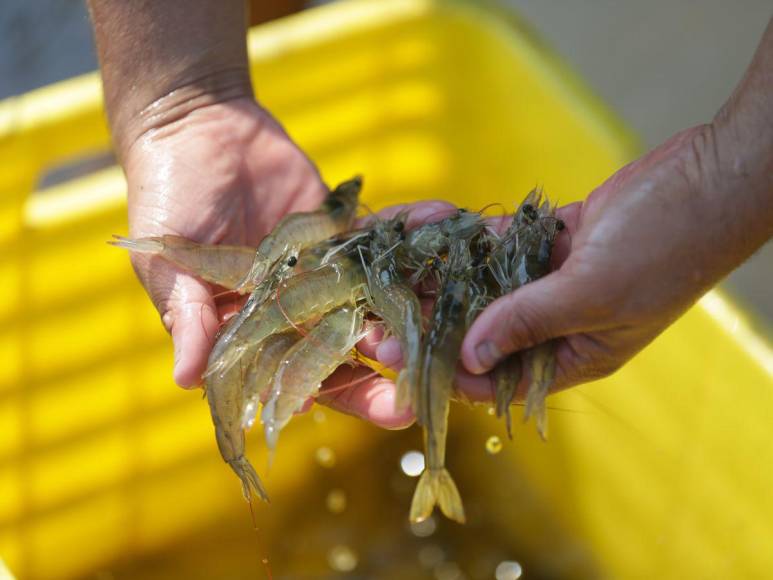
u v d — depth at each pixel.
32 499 1.01
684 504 0.96
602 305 0.77
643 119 1.33
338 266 0.86
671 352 0.95
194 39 0.90
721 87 1.35
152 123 0.89
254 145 0.92
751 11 1.43
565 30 1.44
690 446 0.95
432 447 0.79
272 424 0.80
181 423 1.05
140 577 1.06
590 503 1.03
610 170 0.99
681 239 0.76
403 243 0.88
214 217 0.89
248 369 0.82
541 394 0.79
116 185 1.00
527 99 1.04
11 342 0.99
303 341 0.82
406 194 1.10
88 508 1.03
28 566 1.02
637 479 0.99
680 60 1.39
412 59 1.06
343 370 0.83
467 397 0.81
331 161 1.08
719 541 0.94
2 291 0.98
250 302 0.83
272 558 1.07
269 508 1.07
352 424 1.08
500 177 1.07
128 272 1.01
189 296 0.84
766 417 0.91
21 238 0.98
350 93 1.06
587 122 1.00
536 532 1.05
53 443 1.01
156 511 1.05
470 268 0.84
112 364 1.02
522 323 0.77
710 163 0.76
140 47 0.89
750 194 0.76
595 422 1.01
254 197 0.91
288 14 1.29
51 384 1.00
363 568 1.05
